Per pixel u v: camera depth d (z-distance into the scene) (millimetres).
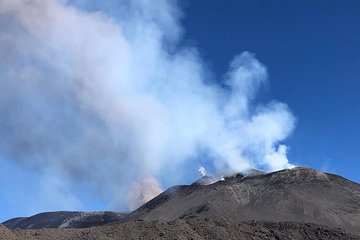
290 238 143000
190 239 124125
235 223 145625
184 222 136625
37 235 116688
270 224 152125
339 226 176500
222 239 129875
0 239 105812
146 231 124438
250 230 143000
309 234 148750
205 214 191750
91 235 120750
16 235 112875
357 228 175875
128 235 122000
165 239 120188
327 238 147250
